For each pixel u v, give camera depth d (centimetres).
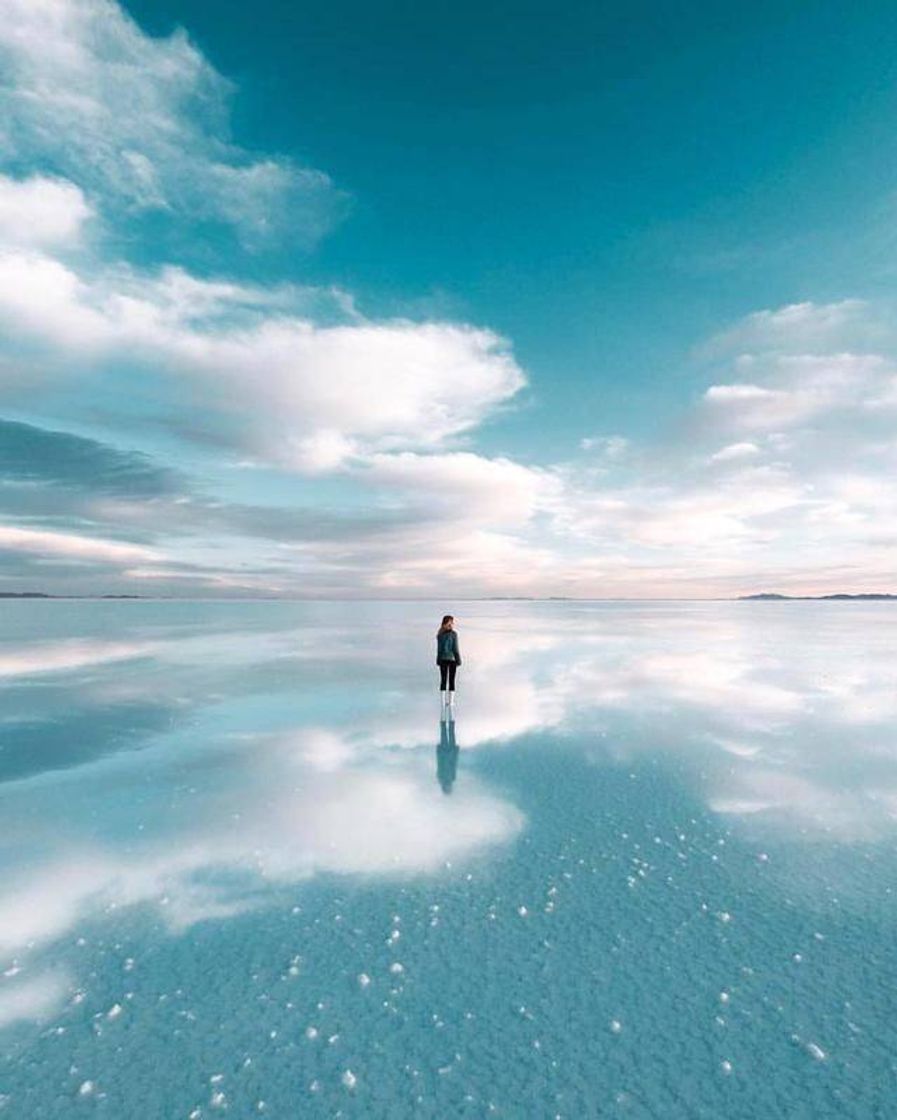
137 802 780
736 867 600
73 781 860
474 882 574
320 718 1246
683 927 496
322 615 7869
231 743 1058
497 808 756
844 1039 375
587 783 846
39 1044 379
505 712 1295
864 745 1032
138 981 438
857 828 693
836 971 438
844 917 509
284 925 506
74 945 480
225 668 2033
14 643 3053
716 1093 339
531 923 505
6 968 453
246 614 8262
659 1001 411
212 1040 382
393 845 654
